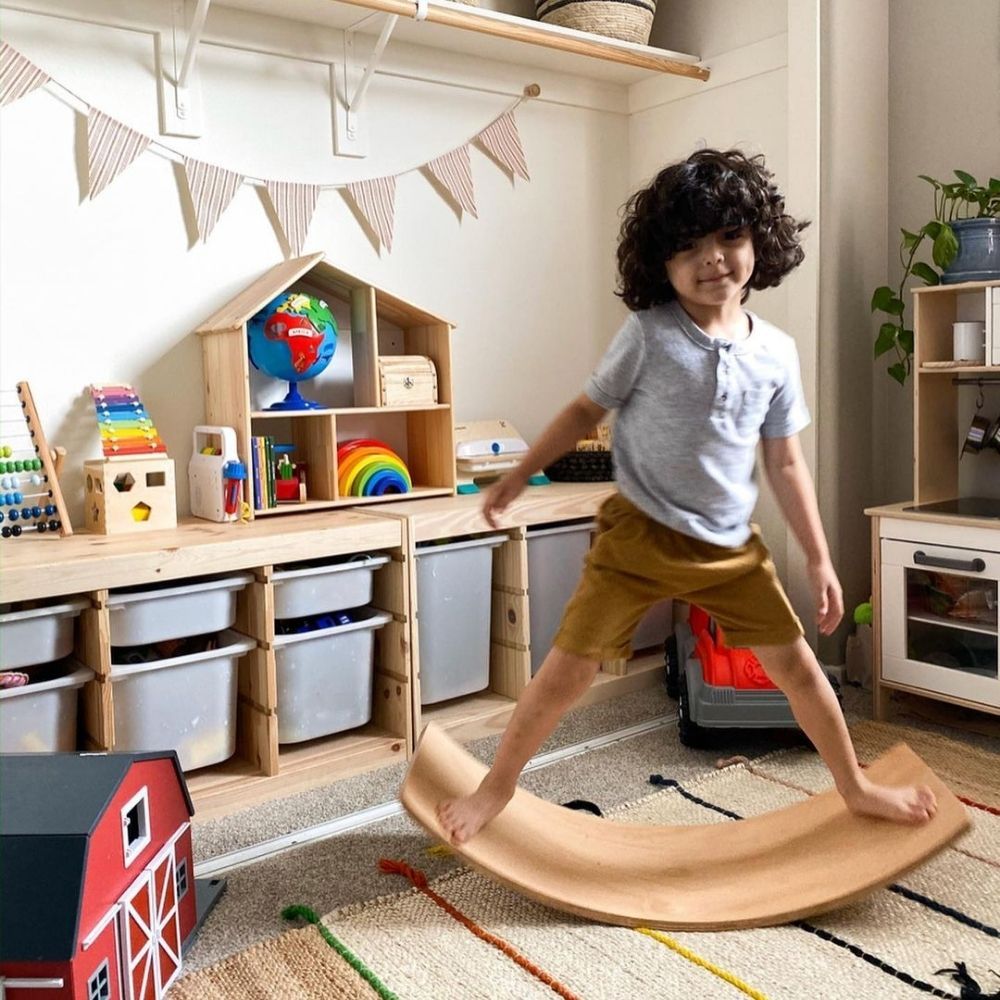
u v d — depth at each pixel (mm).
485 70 2691
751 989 1330
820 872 1548
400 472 2461
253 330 2273
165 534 2018
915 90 2572
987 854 1680
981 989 1312
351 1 2166
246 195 2357
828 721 1599
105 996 1193
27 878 1138
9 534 2016
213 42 2262
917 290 2312
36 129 2074
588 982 1354
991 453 2479
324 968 1398
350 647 2156
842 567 2607
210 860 1749
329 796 2018
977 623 2162
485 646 2416
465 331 2736
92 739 1872
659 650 2795
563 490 2607
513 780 1599
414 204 2617
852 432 2607
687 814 1849
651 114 2971
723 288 1448
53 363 2127
